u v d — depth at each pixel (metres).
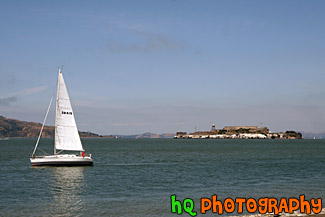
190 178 47.28
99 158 85.25
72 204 30.34
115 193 35.84
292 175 50.97
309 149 144.75
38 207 29.27
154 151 124.06
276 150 134.50
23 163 68.31
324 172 54.94
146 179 46.22
